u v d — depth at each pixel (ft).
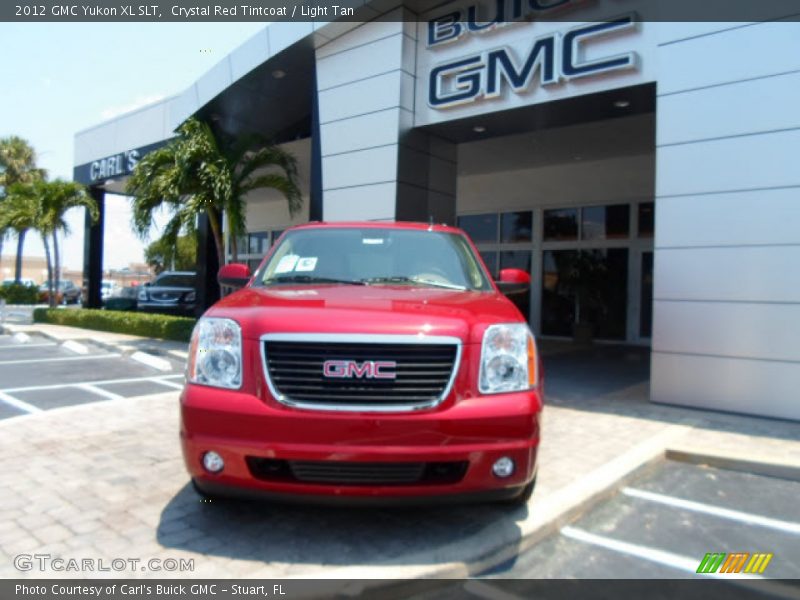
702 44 22.17
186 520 11.60
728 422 20.48
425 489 9.96
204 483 10.41
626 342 47.09
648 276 46.14
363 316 10.43
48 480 13.60
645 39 24.89
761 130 21.02
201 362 10.67
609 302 48.21
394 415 9.80
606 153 44.52
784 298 20.66
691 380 22.58
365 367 10.00
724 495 14.62
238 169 41.86
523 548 11.37
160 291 55.77
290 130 50.16
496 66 28.89
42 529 11.07
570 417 21.12
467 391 10.18
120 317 49.96
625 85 25.34
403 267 14.42
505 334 10.78
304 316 10.42
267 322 10.36
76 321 56.70
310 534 11.12
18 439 16.93
